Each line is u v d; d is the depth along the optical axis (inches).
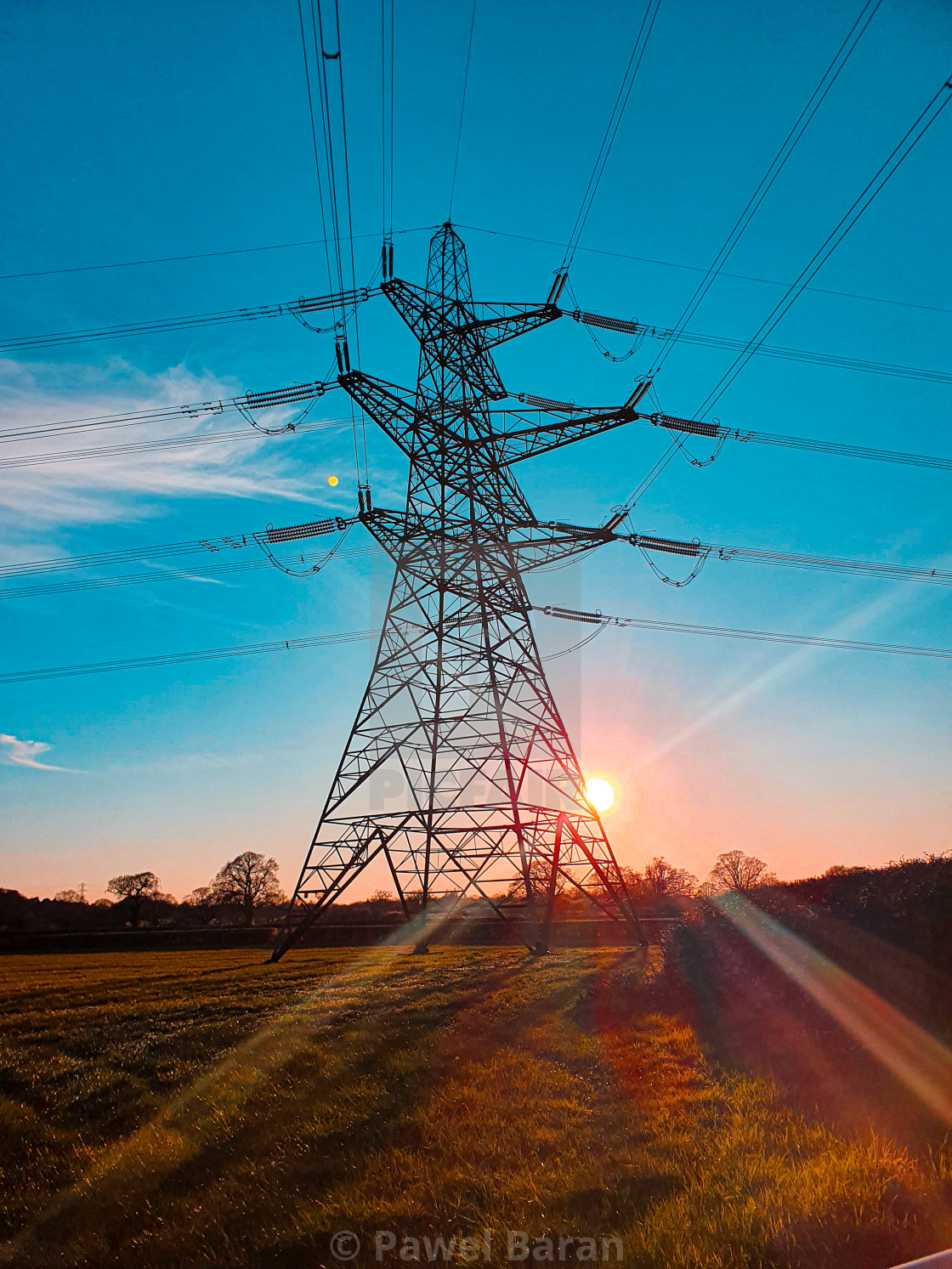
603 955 1322.6
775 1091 483.8
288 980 1179.3
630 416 1170.6
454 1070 598.9
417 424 1263.5
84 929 4195.4
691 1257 276.7
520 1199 354.3
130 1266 370.9
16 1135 553.9
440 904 1599.4
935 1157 353.7
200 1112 558.9
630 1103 491.5
